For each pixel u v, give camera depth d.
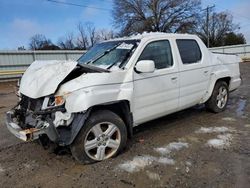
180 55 5.12
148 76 4.43
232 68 6.55
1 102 9.70
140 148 4.41
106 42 5.30
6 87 15.50
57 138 3.64
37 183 3.47
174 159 3.97
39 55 20.72
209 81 5.84
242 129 5.20
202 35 58.16
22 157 4.27
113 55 4.64
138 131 5.25
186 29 47.06
